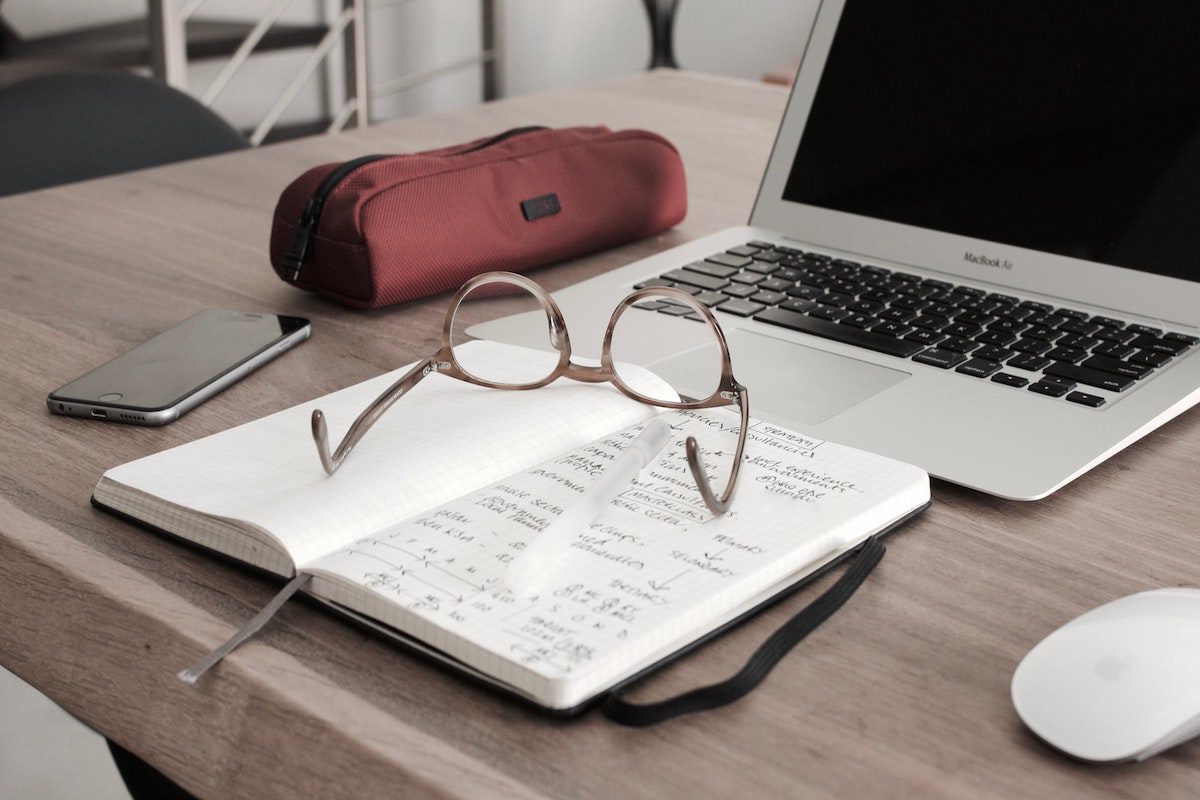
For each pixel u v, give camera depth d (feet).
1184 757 1.41
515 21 13.41
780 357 2.55
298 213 2.97
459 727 1.44
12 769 5.01
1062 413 2.25
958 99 3.12
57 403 2.32
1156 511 2.02
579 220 3.31
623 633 1.49
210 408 2.37
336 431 2.07
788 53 15.64
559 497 1.84
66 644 1.81
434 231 2.95
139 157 4.82
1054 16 2.99
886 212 3.19
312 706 1.47
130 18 10.45
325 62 11.98
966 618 1.69
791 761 1.39
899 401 2.31
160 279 3.18
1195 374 2.41
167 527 1.87
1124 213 2.79
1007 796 1.34
